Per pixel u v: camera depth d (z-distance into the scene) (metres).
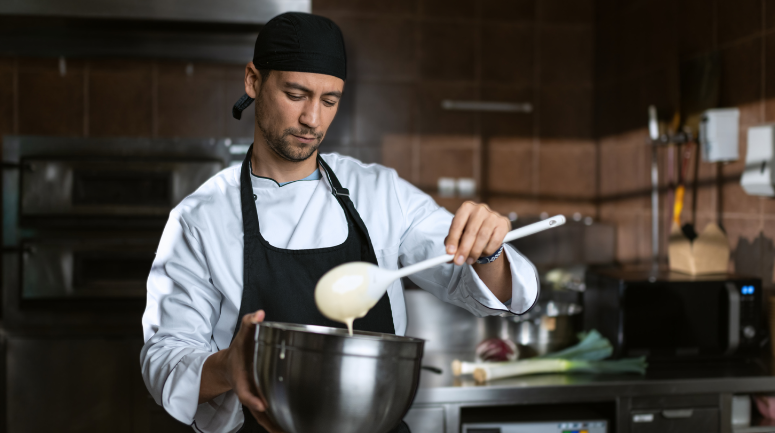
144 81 3.28
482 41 3.58
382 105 3.50
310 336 0.75
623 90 3.29
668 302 1.97
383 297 1.11
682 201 2.49
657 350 1.97
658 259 2.74
